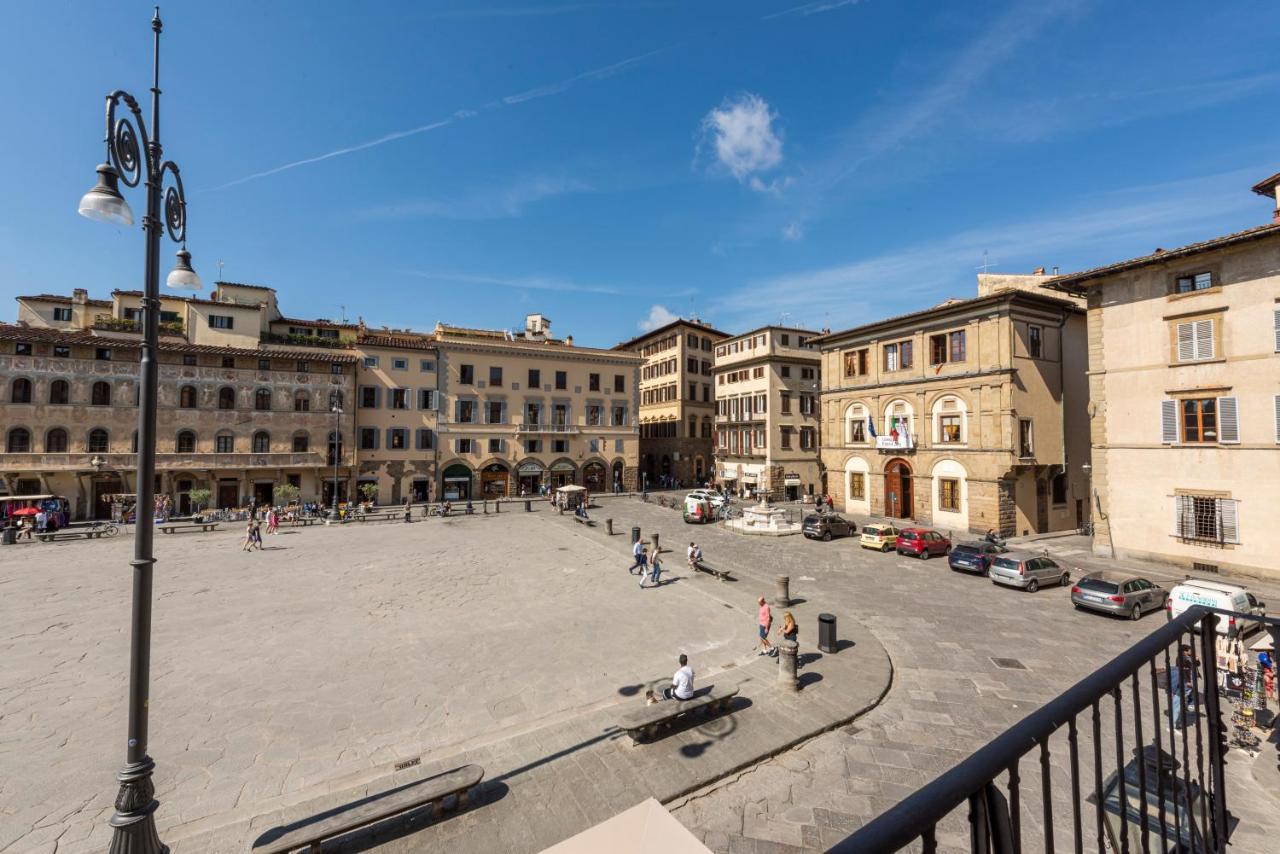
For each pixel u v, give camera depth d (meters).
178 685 13.23
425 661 14.67
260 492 44.09
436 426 51.84
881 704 12.48
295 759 10.33
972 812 2.02
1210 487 23.50
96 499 39.00
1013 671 14.09
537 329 65.31
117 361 39.56
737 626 17.42
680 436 65.88
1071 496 36.22
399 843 8.20
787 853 8.14
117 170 6.54
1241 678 11.14
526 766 10.01
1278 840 7.71
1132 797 5.81
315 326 55.81
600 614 18.56
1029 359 33.69
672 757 10.25
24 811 8.92
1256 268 22.33
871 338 41.03
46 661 14.51
